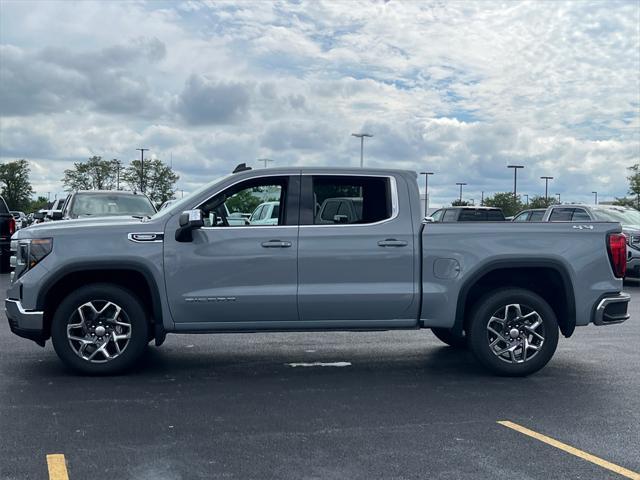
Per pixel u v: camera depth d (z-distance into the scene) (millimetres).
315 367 7785
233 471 4535
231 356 8352
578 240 7324
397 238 7156
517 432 5422
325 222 7188
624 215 18016
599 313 7312
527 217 21312
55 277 6906
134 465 4629
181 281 6996
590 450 5004
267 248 7035
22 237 7152
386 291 7121
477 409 6086
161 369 7586
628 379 7285
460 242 7207
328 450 4961
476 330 7285
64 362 7027
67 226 7055
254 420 5703
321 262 7082
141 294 7375
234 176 7227
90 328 7078
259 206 7277
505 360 7305
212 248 7016
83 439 5160
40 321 6926
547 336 7281
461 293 7207
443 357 8398
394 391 6727
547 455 4891
